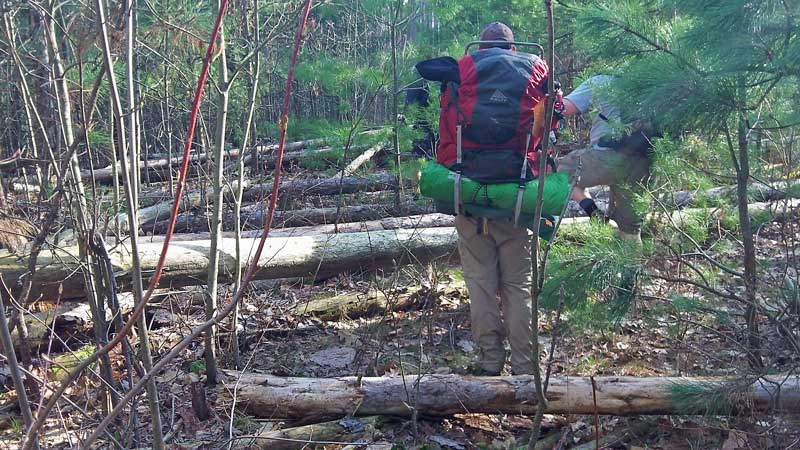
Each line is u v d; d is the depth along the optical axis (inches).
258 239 202.7
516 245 149.8
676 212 174.7
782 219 146.3
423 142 254.2
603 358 161.5
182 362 165.3
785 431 123.4
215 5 178.7
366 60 303.6
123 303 184.4
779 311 130.1
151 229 264.4
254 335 181.8
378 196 292.0
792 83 117.9
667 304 142.0
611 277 130.3
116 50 140.6
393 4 272.4
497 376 147.8
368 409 138.6
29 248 169.8
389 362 163.8
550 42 91.0
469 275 153.6
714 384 122.0
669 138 149.6
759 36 112.8
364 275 219.3
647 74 122.8
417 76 258.1
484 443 132.0
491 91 141.0
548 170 156.6
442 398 137.1
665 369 153.2
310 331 186.4
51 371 154.6
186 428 137.9
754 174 144.4
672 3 121.9
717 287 146.7
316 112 367.9
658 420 136.7
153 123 405.1
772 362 135.2
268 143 375.6
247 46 255.6
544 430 136.8
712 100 119.1
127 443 124.3
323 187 303.1
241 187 157.2
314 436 133.3
